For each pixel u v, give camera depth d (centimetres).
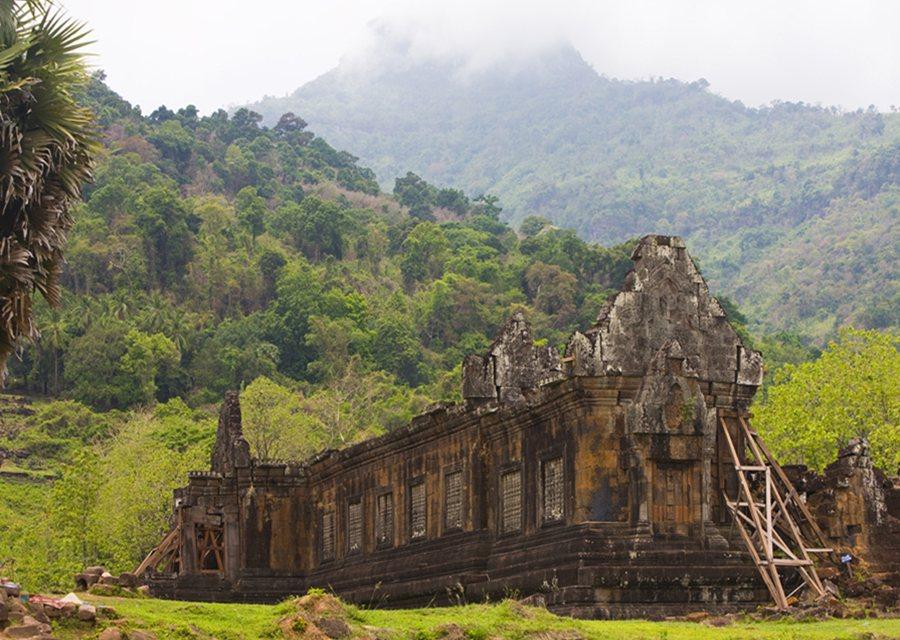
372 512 5234
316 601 2733
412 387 15975
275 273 17925
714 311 4162
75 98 3177
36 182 2808
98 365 14888
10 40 2819
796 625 3294
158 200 17812
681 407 3878
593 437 3919
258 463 5834
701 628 3128
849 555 3931
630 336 4034
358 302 16988
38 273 2864
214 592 5762
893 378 7450
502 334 4716
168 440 10944
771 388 8006
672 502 3878
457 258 19062
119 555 7894
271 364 15738
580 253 18662
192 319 16600
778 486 4134
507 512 4344
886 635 2880
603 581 3722
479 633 2678
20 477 12369
